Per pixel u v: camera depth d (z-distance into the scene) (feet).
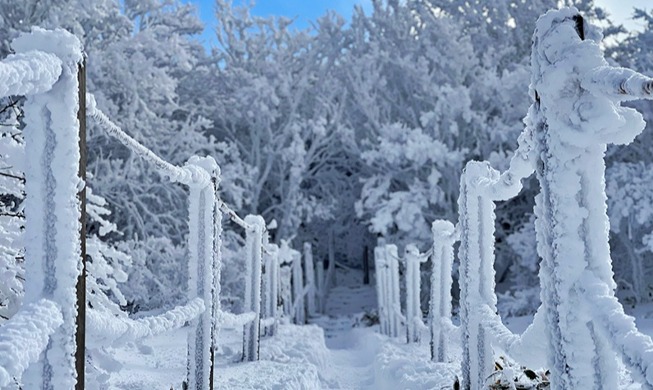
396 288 44.52
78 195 6.28
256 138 83.10
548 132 7.13
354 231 102.53
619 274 63.10
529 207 72.59
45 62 5.70
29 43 6.07
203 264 14.57
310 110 89.76
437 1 84.02
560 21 7.17
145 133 59.62
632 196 53.78
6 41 46.06
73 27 52.80
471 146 71.87
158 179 60.03
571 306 6.91
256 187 82.02
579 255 6.93
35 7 53.26
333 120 83.51
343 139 82.23
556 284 7.04
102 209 16.97
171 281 50.67
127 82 56.75
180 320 11.09
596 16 72.23
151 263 51.42
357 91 79.10
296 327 46.47
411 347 34.53
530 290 58.90
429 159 70.95
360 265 113.19
